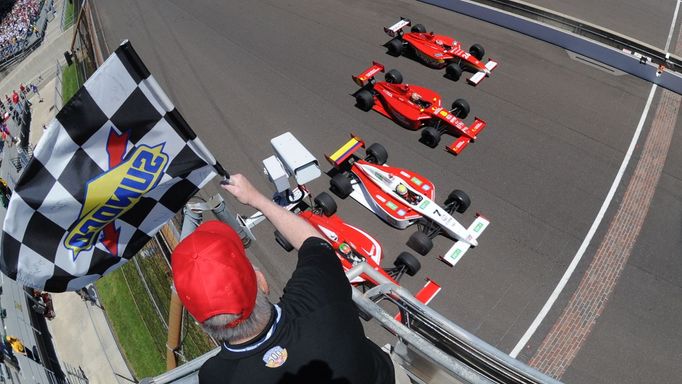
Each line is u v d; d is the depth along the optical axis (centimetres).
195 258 176
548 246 1442
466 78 1956
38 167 355
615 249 1430
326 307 200
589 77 1956
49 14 4656
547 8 2286
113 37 2345
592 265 1398
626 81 1939
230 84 2012
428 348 305
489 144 1708
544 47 2095
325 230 1380
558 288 1355
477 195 1570
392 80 1872
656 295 1334
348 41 2175
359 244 1361
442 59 1930
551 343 1259
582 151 1683
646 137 1727
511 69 2000
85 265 411
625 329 1272
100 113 348
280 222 264
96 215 391
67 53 3394
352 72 2023
